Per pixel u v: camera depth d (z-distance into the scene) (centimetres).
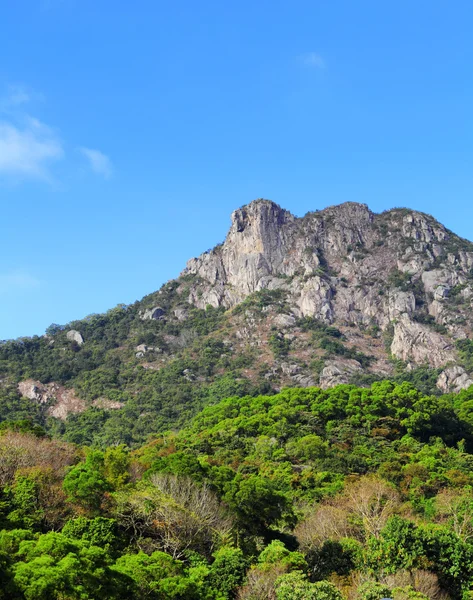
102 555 5888
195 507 8106
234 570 6962
